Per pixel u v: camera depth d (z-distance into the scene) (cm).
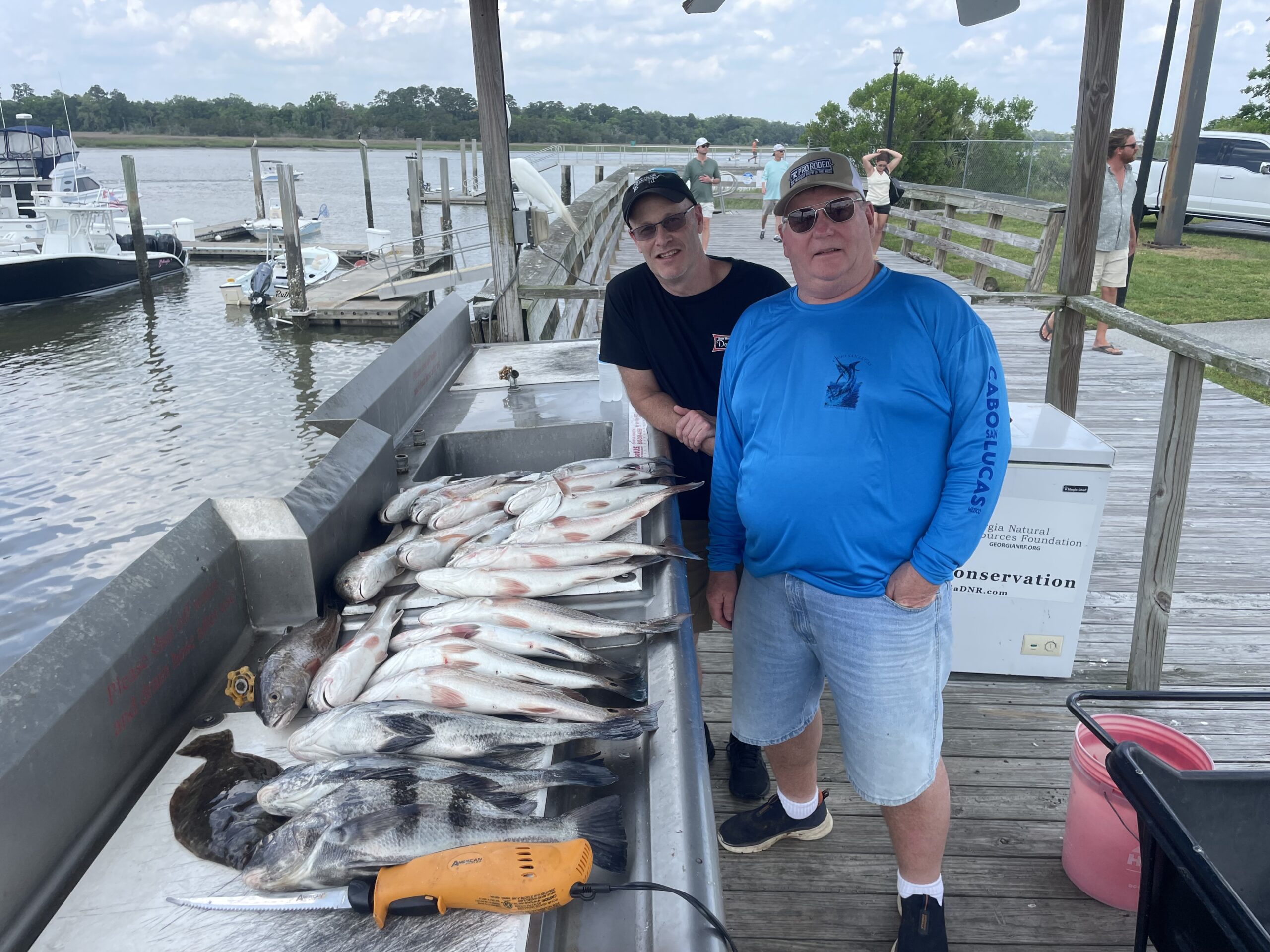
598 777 132
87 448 1206
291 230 1816
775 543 192
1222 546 443
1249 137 1612
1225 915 113
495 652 164
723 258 257
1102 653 347
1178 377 284
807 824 243
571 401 342
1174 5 980
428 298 2041
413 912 107
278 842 117
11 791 109
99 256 2161
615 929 112
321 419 245
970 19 304
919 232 1795
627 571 197
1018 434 313
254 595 184
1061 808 260
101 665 130
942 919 204
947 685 323
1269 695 157
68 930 109
